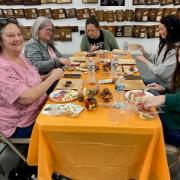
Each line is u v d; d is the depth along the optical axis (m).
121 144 1.30
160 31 2.40
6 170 1.97
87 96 1.56
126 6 4.37
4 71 1.52
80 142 1.32
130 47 3.06
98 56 2.77
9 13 4.46
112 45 3.28
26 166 1.84
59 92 1.68
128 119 1.30
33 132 1.34
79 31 4.61
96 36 3.18
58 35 4.64
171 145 1.60
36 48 2.38
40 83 1.71
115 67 2.23
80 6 4.44
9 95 1.51
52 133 1.28
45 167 1.33
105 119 1.30
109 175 1.47
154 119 1.30
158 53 2.57
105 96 1.53
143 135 1.24
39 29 2.39
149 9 4.32
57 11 4.45
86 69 2.27
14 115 1.66
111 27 4.48
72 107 1.43
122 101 1.51
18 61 1.75
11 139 1.70
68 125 1.25
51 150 1.39
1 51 1.67
